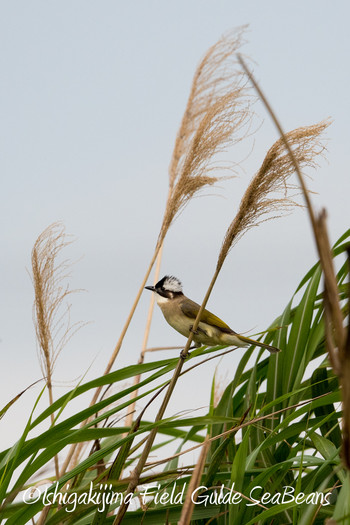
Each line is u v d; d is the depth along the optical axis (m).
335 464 6.61
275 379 7.88
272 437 6.71
